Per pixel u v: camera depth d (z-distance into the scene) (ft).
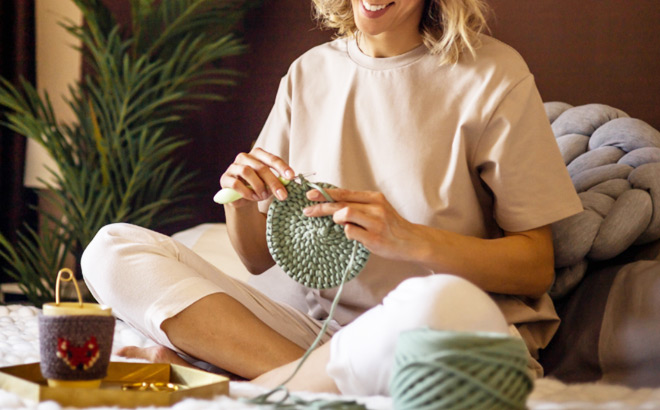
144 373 3.92
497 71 5.04
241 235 5.52
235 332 4.47
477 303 3.49
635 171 5.96
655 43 7.30
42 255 9.81
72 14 10.40
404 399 2.85
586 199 5.93
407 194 5.05
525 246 4.94
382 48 5.36
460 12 5.02
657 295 4.83
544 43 7.74
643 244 5.85
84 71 10.34
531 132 5.02
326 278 4.55
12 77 10.18
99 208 9.55
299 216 4.59
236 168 4.83
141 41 9.55
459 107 5.09
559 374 5.10
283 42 9.53
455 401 2.74
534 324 5.30
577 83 7.61
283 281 6.02
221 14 9.43
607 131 6.44
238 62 9.82
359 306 5.31
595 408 3.34
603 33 7.51
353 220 4.23
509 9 7.88
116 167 9.36
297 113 5.63
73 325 3.31
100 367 3.40
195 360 4.89
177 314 4.51
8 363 4.38
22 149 10.20
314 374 3.92
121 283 4.61
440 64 5.13
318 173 5.38
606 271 5.61
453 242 4.63
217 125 10.01
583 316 5.36
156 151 9.91
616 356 4.83
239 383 3.93
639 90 7.37
